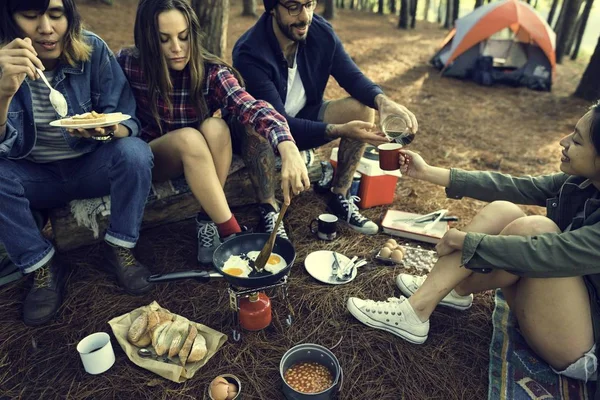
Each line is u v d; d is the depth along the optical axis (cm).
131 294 244
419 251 289
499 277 208
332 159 346
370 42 1147
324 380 189
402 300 227
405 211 343
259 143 276
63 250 270
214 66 255
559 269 170
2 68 188
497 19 777
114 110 240
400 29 1449
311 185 361
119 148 229
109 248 248
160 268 265
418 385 200
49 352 210
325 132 277
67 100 234
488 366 210
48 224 301
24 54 191
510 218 211
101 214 267
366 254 288
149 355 204
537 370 203
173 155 242
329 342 219
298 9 263
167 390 192
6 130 210
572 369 188
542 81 775
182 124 267
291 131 282
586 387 194
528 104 693
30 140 227
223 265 210
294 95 313
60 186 246
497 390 194
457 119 595
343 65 312
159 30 225
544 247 172
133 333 207
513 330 226
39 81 225
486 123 586
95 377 198
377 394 195
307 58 304
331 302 244
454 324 234
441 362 212
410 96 693
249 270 208
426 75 841
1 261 249
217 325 226
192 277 207
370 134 269
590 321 181
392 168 246
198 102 257
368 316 226
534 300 185
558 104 693
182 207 299
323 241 299
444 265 210
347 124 272
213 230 266
